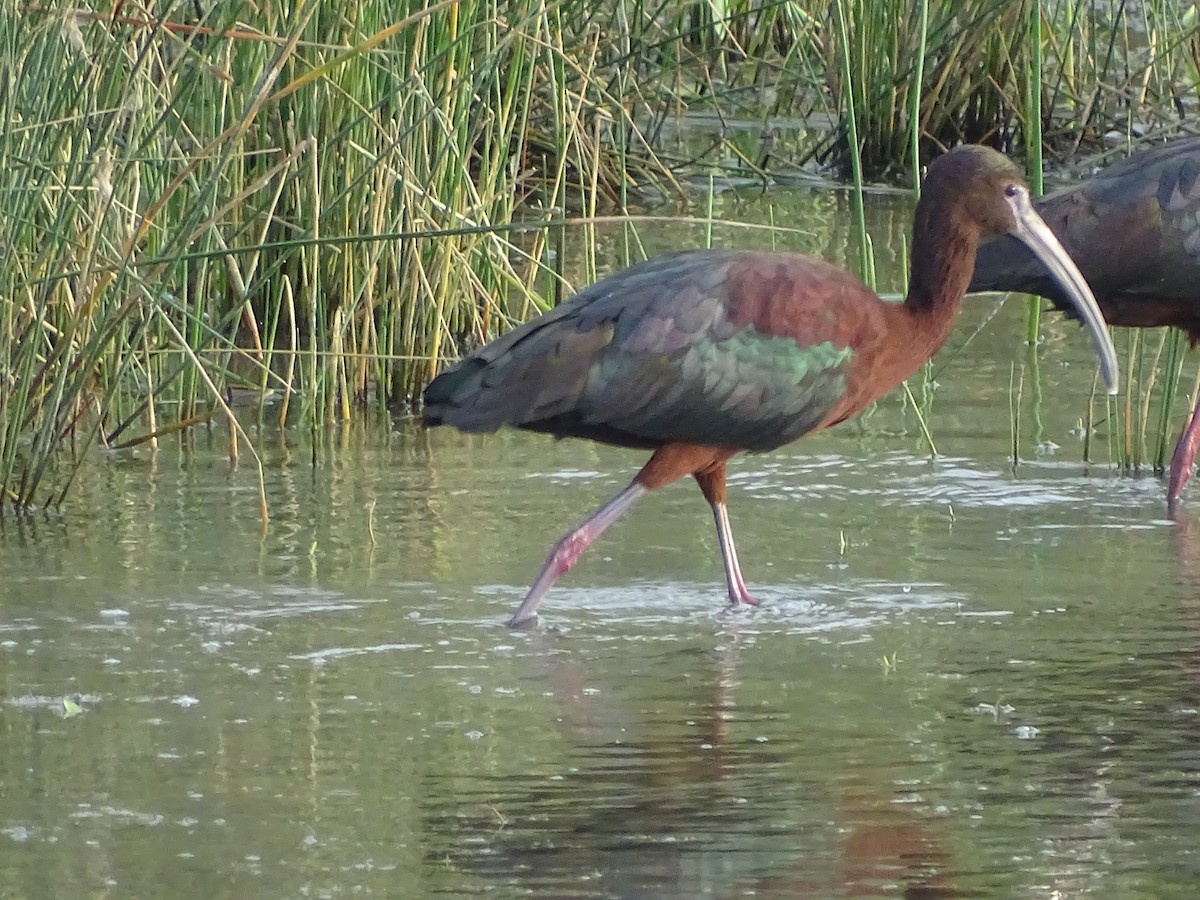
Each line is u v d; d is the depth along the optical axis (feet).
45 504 45.42
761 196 78.69
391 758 30.73
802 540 42.93
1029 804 28.96
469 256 56.44
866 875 26.55
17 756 30.73
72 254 46.32
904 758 30.76
